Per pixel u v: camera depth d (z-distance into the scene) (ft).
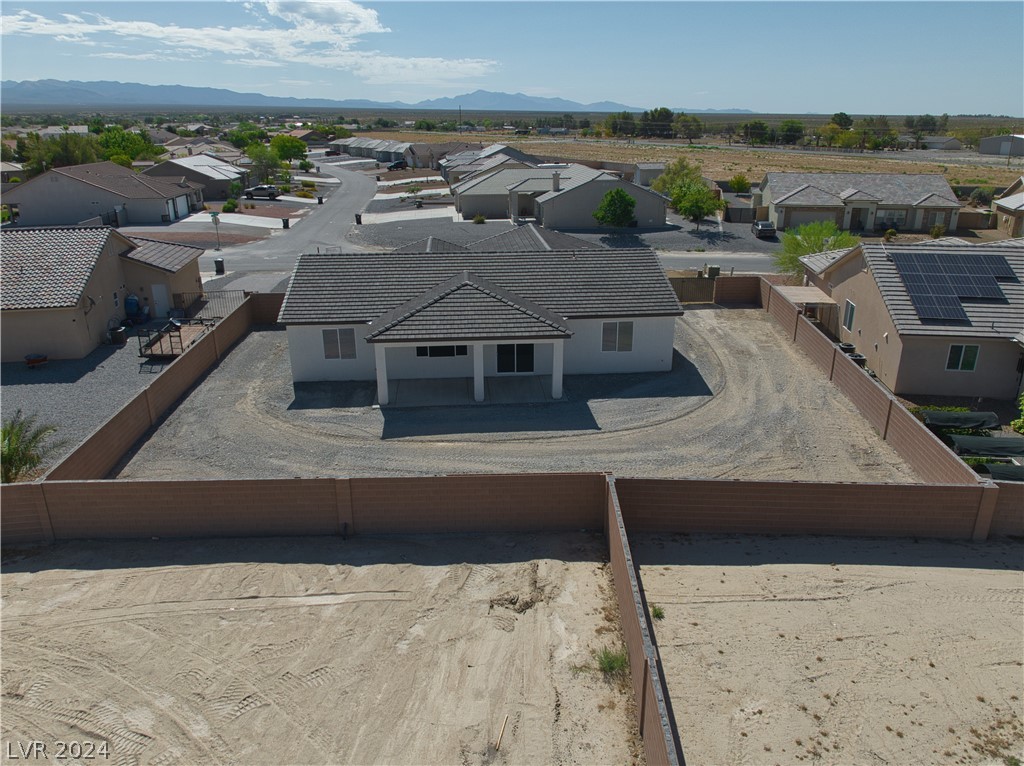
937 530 55.11
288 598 47.80
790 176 215.92
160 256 124.47
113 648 42.93
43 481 53.98
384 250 179.93
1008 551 53.62
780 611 46.39
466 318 83.82
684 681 40.14
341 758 35.29
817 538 55.26
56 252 107.45
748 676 40.57
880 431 74.38
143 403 75.41
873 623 45.34
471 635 44.06
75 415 81.56
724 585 49.16
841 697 39.19
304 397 85.66
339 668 41.32
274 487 54.29
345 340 89.40
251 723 37.40
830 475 66.08
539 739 36.35
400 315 84.79
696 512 55.31
